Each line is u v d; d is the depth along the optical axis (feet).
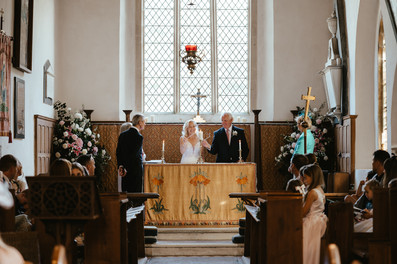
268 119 44.98
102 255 17.93
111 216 17.98
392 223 16.43
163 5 47.75
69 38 43.04
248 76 47.42
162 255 29.17
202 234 31.37
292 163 24.61
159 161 35.17
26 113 33.22
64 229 14.23
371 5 35.68
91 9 43.27
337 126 40.55
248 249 27.73
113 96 43.01
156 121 46.70
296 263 18.60
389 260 17.21
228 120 37.35
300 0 43.91
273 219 18.52
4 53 27.84
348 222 18.47
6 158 22.45
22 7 31.32
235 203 32.17
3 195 7.58
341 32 38.88
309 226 19.93
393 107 31.12
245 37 47.80
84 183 13.87
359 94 37.06
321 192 20.77
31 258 14.51
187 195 32.07
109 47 43.16
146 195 26.94
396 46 29.94
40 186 13.92
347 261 18.30
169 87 47.44
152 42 47.52
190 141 36.24
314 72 43.70
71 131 40.01
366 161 37.06
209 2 47.85
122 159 31.96
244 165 32.37
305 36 43.83
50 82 39.24
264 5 46.44
